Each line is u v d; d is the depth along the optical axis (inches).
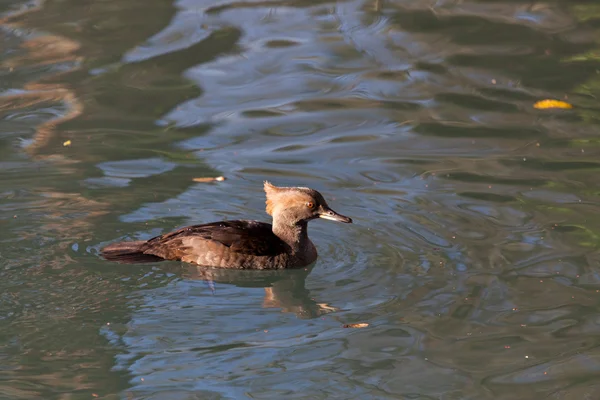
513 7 913.5
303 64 826.2
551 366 427.5
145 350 442.6
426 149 684.1
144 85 788.0
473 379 418.3
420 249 549.6
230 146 690.8
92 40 866.8
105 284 503.8
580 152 669.9
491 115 734.5
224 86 790.5
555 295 491.8
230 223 560.1
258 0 965.2
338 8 940.6
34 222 566.3
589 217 577.3
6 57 831.1
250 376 421.4
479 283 507.5
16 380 413.4
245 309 491.5
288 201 555.2
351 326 469.1
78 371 421.7
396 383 416.2
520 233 561.6
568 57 818.2
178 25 901.2
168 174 644.1
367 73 809.5
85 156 666.2
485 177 637.9
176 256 539.2
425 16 906.7
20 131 705.6
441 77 797.9
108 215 582.6
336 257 554.3
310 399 403.5
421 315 477.4
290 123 727.1
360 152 681.6
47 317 467.8
